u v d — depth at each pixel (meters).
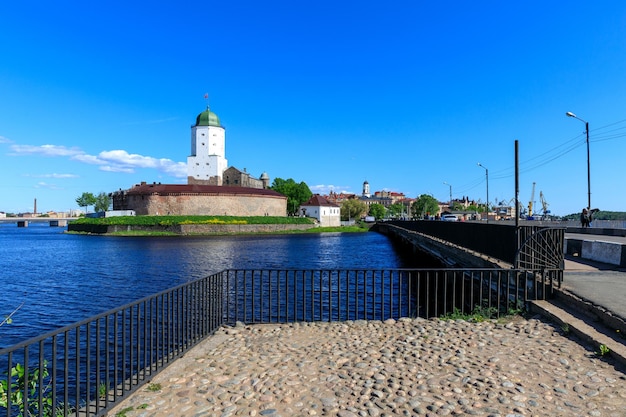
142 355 12.90
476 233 21.48
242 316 18.42
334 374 7.02
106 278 32.72
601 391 6.10
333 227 121.38
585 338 8.18
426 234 42.28
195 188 110.62
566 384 6.38
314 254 54.38
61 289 27.75
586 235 29.81
